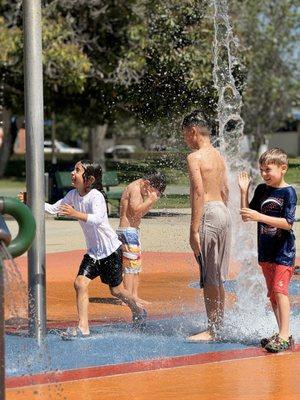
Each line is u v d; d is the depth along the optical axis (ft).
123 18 169.99
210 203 55.72
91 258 57.77
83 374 46.65
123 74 164.35
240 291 65.51
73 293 74.84
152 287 77.41
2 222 34.94
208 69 149.59
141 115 150.00
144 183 64.85
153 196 64.49
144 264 90.84
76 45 168.66
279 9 262.06
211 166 55.77
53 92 203.41
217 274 56.08
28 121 53.21
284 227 52.95
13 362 48.85
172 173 116.26
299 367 48.57
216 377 46.34
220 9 142.10
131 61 163.02
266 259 53.72
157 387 44.24
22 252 35.91
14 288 57.77
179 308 67.15
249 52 217.36
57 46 164.66
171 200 122.31
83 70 167.94
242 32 220.43
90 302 70.44
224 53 138.41
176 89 152.15
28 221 35.78
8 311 59.21
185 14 154.20
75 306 68.54
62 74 167.12
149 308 67.21
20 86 200.54
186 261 92.89
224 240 55.88
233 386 44.52
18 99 207.00
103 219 56.65
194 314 64.85
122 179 144.36
